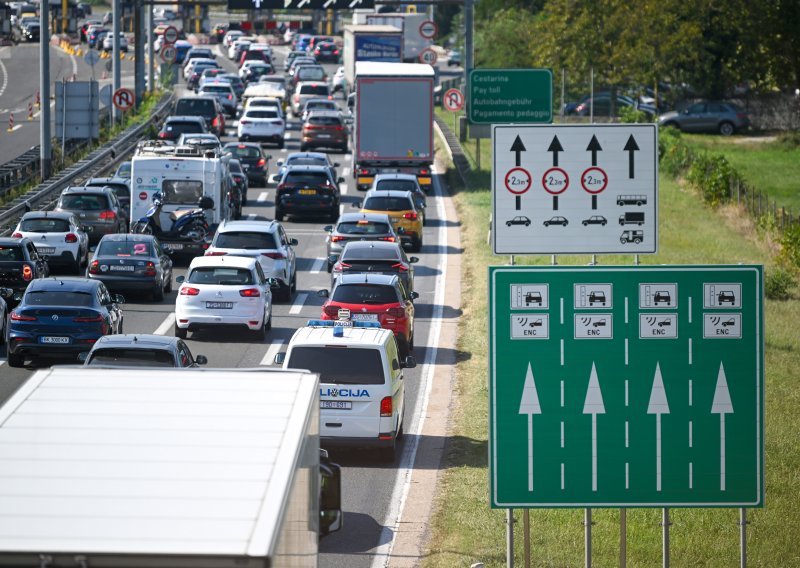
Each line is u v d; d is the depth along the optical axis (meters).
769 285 133.12
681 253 146.62
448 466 71.62
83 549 22.62
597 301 46.84
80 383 32.09
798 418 83.94
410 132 195.50
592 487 46.97
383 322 96.25
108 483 25.62
